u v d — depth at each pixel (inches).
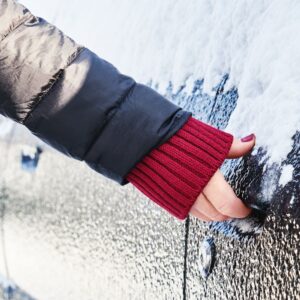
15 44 35.8
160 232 47.1
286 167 33.5
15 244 82.9
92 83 35.1
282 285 32.4
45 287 73.8
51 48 36.0
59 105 35.4
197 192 33.3
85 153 35.8
